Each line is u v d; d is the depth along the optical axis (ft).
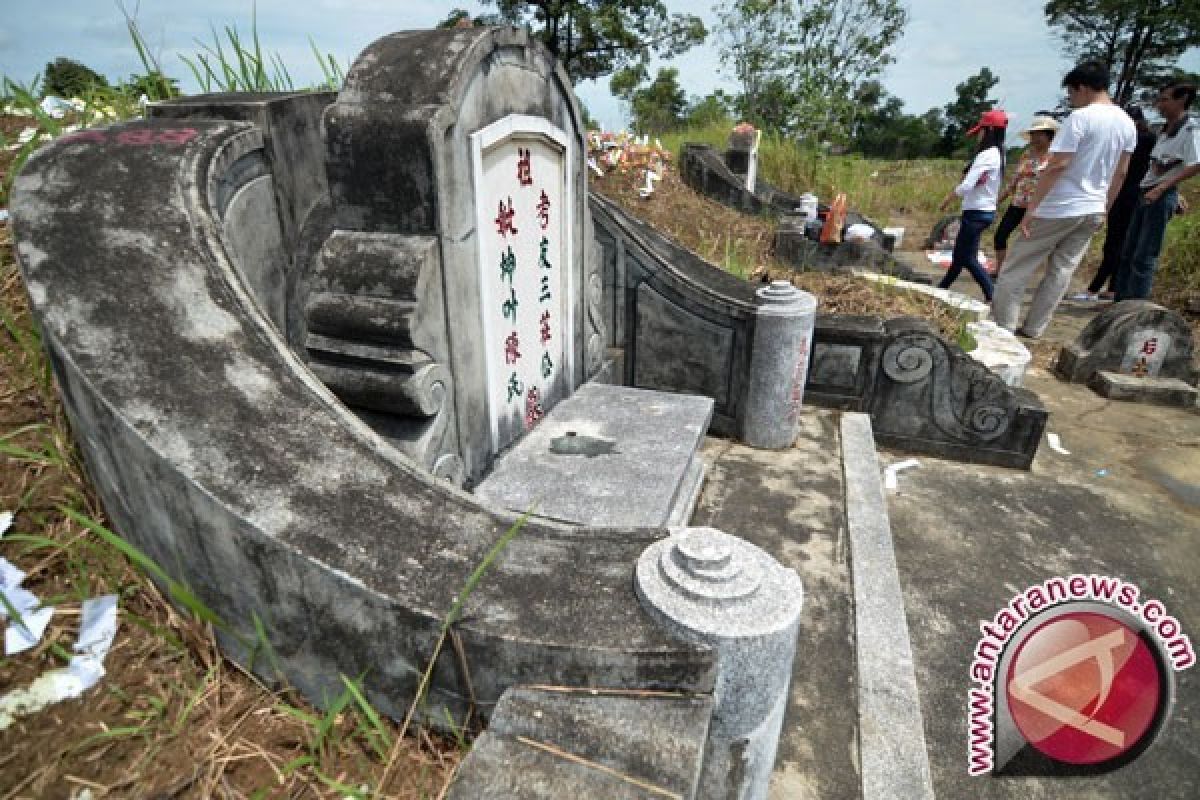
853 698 6.45
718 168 23.79
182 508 4.13
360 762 4.05
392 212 6.29
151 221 5.28
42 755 3.71
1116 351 15.10
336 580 3.89
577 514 7.24
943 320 14.55
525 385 8.92
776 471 10.39
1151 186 18.06
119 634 4.39
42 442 5.22
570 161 8.98
